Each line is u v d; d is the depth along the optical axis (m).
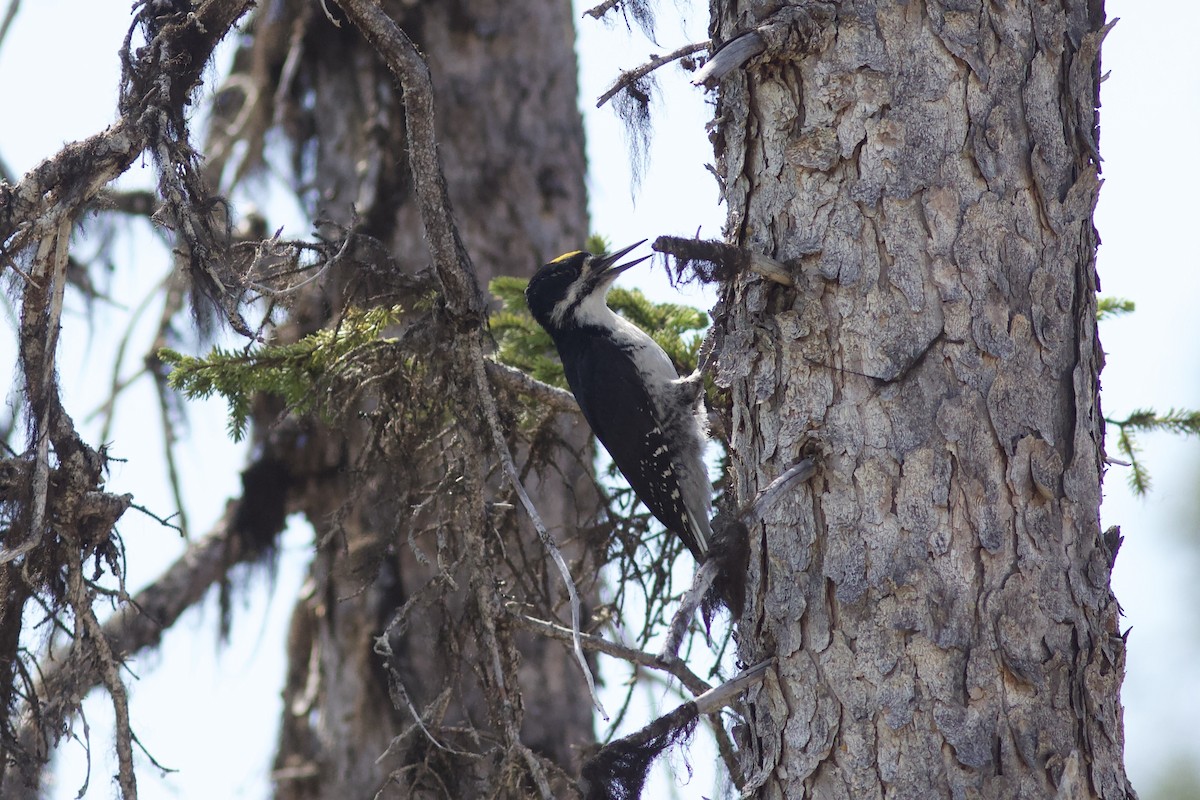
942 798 7.26
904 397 7.75
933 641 7.45
